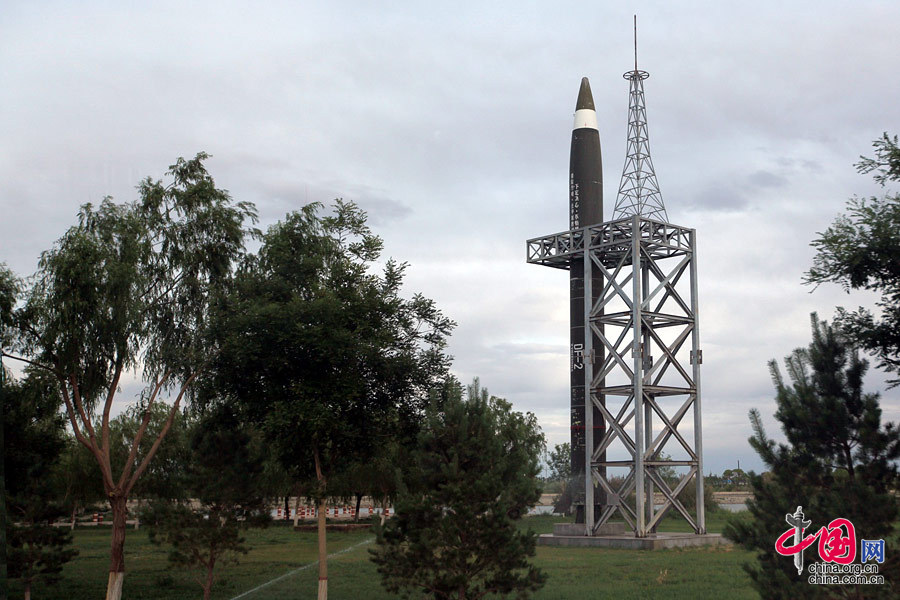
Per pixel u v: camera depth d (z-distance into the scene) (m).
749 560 38.84
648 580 32.62
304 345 28.30
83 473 65.25
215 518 29.59
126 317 32.66
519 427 69.00
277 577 36.78
